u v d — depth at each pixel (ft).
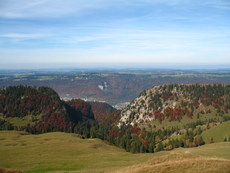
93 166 214.69
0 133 487.20
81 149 312.09
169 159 164.76
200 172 115.55
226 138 467.52
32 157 258.37
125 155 273.75
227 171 114.42
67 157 260.83
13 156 264.72
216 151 243.40
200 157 165.48
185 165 128.98
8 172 160.35
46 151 293.43
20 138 421.18
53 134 481.05
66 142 366.22
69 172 178.60
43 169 209.05
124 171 152.35
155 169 129.59
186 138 548.31
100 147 358.43
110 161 234.79
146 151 526.57
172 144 524.11
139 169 137.18
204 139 512.22
